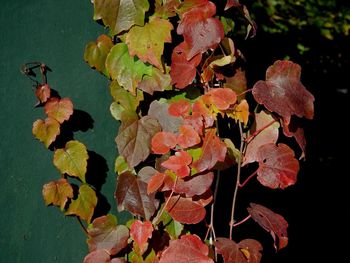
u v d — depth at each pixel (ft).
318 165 7.09
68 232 2.52
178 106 2.31
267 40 6.40
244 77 2.51
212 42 2.18
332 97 7.70
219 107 2.24
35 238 2.45
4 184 2.36
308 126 7.50
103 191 2.56
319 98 7.64
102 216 2.43
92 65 2.38
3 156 2.35
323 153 7.33
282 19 6.77
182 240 2.20
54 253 2.50
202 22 2.19
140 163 2.45
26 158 2.39
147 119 2.36
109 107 2.53
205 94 2.28
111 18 2.21
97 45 2.39
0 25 2.29
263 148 2.37
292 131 2.37
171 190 2.33
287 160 2.33
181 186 2.25
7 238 2.40
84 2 2.44
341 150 7.42
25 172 2.40
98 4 2.17
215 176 2.99
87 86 2.48
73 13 2.42
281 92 2.27
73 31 2.43
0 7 2.28
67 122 2.45
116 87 2.36
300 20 7.04
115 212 2.60
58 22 2.40
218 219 3.03
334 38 7.31
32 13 2.35
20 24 2.33
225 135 2.60
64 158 2.39
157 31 2.22
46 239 2.47
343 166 7.11
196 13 2.19
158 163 2.37
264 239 4.28
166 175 2.27
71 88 2.45
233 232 3.92
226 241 2.27
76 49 2.44
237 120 2.53
